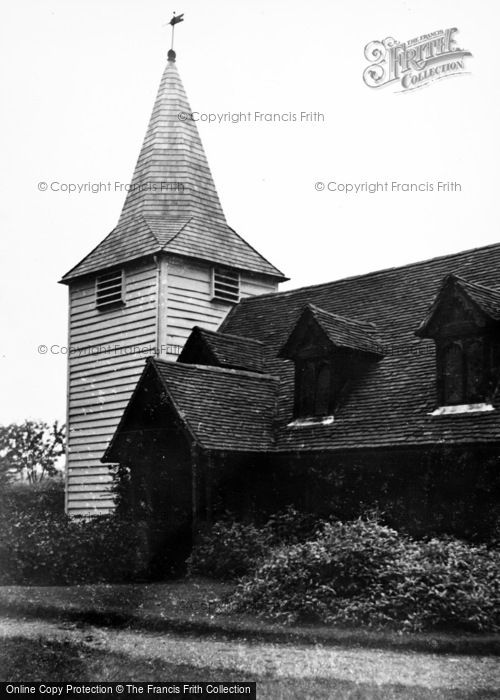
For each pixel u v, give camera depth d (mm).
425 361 17281
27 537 17359
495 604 11602
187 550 18578
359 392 17578
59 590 15648
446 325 15781
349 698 8250
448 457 15086
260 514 17578
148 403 18484
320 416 17734
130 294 24500
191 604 13602
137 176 26125
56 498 26969
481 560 12852
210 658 10148
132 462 19141
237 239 26125
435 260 20156
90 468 25000
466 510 14750
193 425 16875
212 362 20188
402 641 10703
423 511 15320
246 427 17750
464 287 15477
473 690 8523
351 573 12492
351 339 17953
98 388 25141
